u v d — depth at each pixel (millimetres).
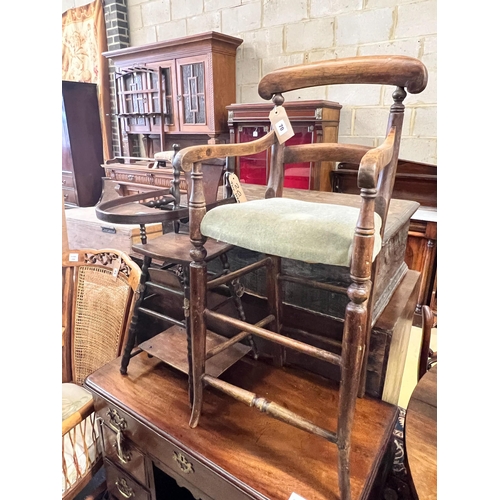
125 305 1303
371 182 583
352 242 647
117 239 1942
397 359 1103
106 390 1067
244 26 2689
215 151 832
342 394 688
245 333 975
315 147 1024
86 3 3461
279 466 817
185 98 2773
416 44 2131
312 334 1034
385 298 1066
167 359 1019
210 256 871
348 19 2291
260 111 2373
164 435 910
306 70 912
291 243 690
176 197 1042
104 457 1174
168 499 1113
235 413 971
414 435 708
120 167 3023
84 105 3398
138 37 3326
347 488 722
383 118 2320
